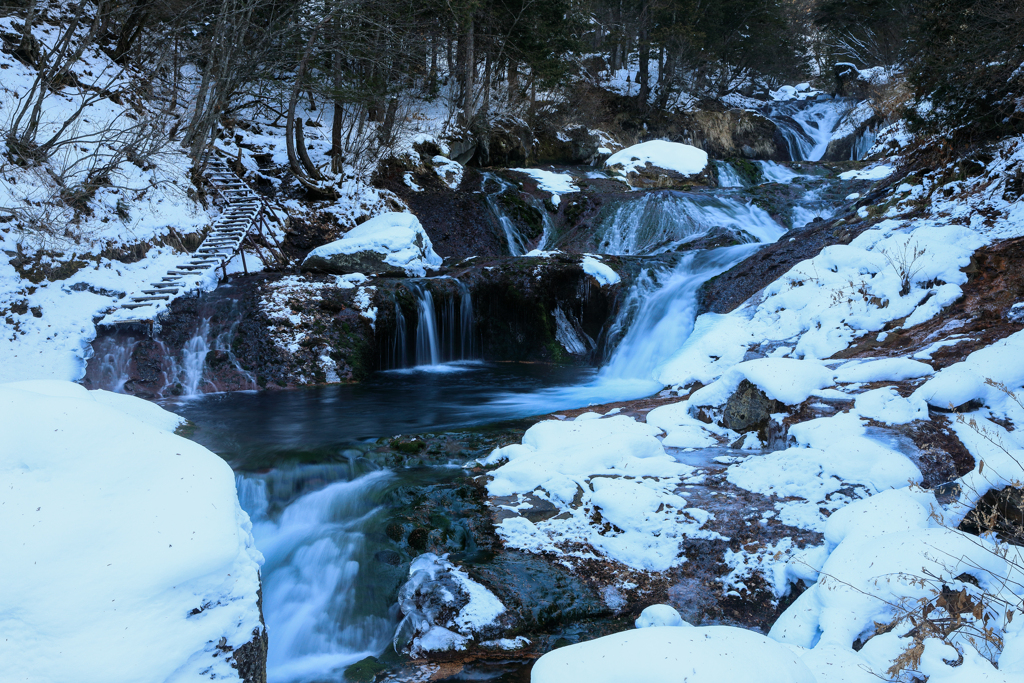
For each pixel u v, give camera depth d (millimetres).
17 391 3150
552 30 25141
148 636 2543
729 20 34281
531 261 13469
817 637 3580
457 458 6473
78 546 2637
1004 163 10492
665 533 4656
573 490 5137
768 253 12055
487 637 4207
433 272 13883
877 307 8344
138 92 16328
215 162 15961
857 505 4328
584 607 4344
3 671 2395
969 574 3426
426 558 4797
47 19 15711
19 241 10289
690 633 2852
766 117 34250
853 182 17734
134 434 3119
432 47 22078
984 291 7727
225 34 15016
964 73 12102
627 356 11836
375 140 19188
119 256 11648
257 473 6023
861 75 34594
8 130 11719
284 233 14758
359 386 10852
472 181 19609
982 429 5281
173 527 2748
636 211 17766
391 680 3947
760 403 6191
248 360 10844
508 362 13258
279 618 4684
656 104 33125
